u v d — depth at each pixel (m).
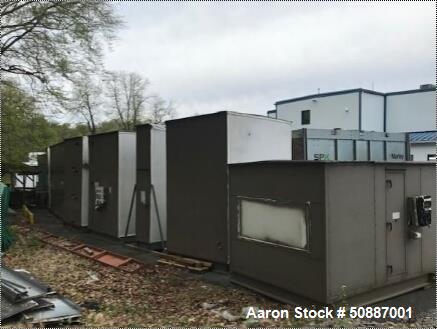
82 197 15.46
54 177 20.58
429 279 7.46
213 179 9.02
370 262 6.27
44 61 15.47
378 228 6.43
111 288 7.46
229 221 7.82
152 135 11.40
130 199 13.14
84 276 8.30
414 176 7.14
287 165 6.34
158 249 11.45
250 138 9.21
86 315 5.79
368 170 6.32
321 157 19.91
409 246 6.98
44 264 9.28
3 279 6.14
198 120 9.43
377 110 32.12
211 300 6.76
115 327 5.29
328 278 5.67
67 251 11.02
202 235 9.29
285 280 6.39
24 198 24.50
